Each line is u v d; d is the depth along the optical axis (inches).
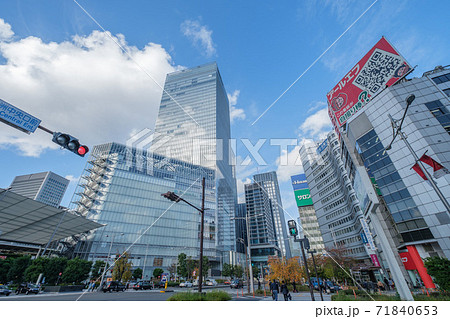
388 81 1370.6
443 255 967.6
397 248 1206.3
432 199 1035.3
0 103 231.0
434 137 1103.0
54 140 259.9
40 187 7244.1
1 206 1427.2
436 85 1246.3
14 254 2174.0
